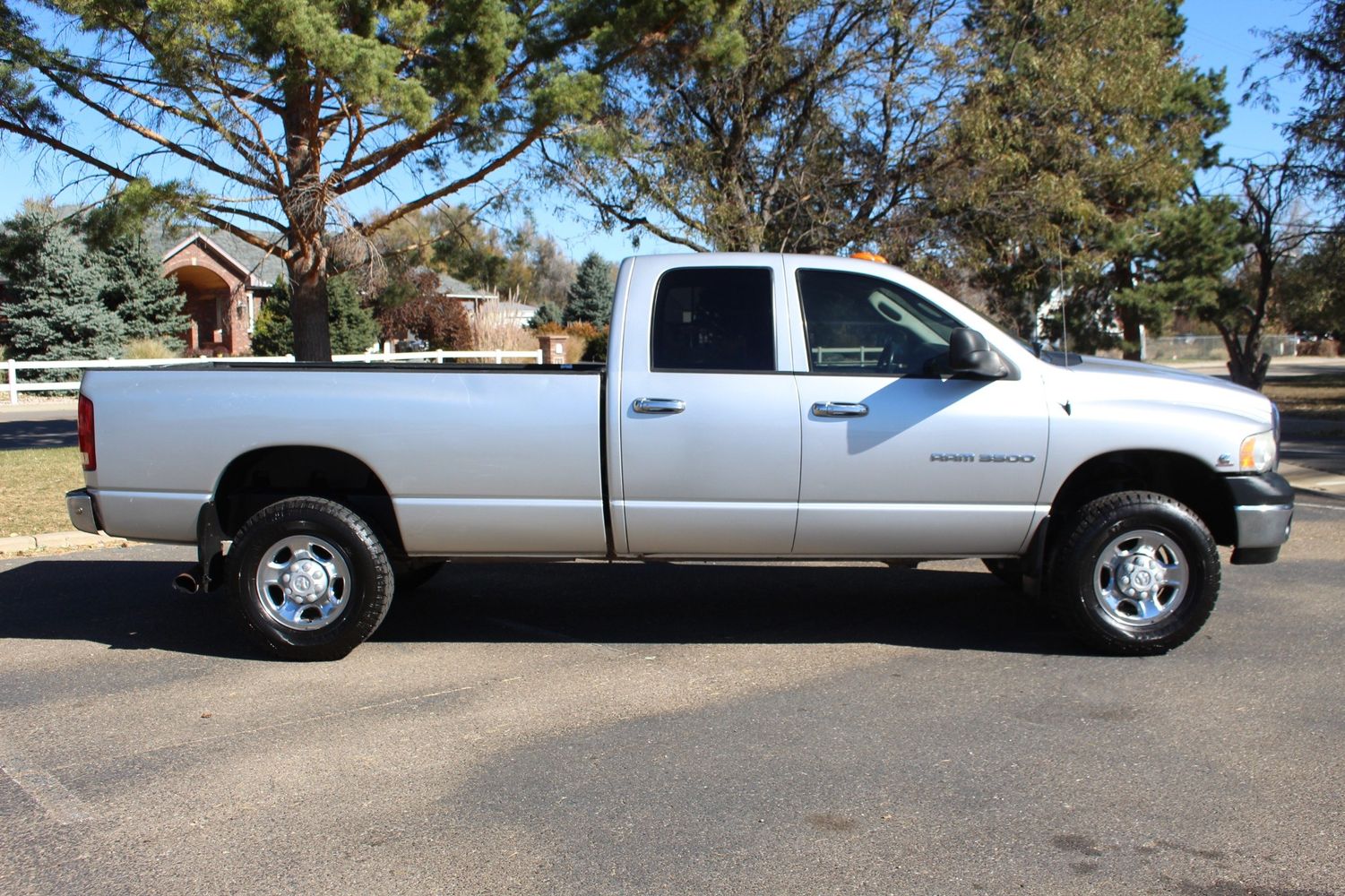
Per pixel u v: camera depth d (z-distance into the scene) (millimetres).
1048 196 18125
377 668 5625
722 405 5504
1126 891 3336
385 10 12648
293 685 5344
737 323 5633
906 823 3793
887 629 6293
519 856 3580
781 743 4539
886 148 18438
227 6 11055
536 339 34531
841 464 5516
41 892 3375
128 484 5730
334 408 5617
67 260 31672
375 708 5008
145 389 5723
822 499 5555
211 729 4742
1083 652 5781
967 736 4594
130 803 4004
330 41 11453
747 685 5285
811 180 18078
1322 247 23609
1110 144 20172
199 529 5695
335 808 3947
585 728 4730
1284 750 4406
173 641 6156
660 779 4184
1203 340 48312
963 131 17328
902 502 5570
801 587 7352
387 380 5633
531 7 13945
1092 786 4078
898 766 4281
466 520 5660
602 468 5574
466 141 13336
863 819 3826
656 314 5629
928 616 6590
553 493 5605
